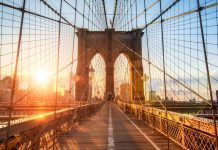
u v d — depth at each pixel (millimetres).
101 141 6762
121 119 14508
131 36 51594
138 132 8602
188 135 5055
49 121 5594
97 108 28734
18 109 24266
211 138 3832
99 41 55094
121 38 53281
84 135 7848
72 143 6445
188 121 4930
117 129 9484
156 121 8820
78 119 11906
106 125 11031
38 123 4465
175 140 6195
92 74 31281
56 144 6297
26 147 3771
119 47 53656
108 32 55094
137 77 21344
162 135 7781
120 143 6473
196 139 4566
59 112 7266
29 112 24094
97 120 13781
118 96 43031
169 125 6816
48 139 5641
